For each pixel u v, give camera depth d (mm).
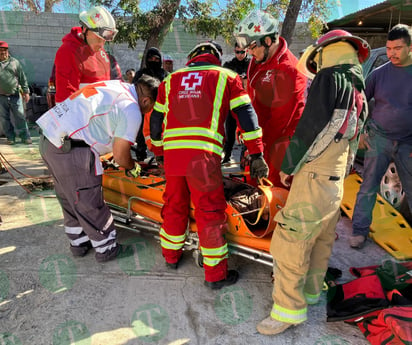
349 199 3785
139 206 2988
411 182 2873
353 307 2133
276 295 2115
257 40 2576
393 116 2779
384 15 6777
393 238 3170
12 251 2941
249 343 2053
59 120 2457
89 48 3273
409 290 2203
